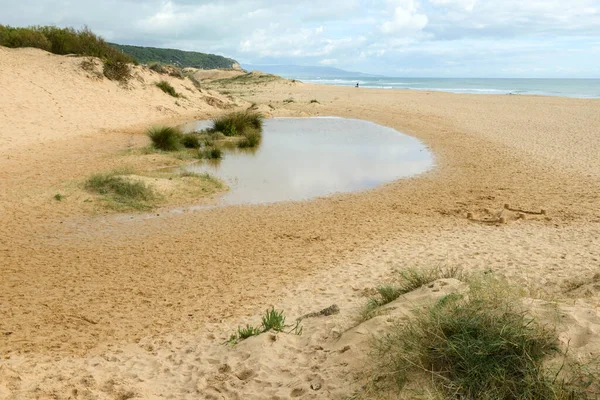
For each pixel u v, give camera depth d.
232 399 3.74
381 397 3.27
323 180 13.30
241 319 5.57
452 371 3.27
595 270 6.30
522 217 9.65
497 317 3.51
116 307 6.06
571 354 3.13
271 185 12.76
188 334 5.26
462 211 10.38
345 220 9.92
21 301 6.21
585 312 3.66
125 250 8.27
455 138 19.69
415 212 10.40
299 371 3.96
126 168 13.52
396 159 15.96
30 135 17.25
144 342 5.11
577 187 12.12
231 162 15.58
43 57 25.48
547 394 2.91
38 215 9.98
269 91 49.25
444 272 6.38
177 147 17.23
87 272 7.27
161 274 7.21
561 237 8.30
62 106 21.17
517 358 3.17
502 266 6.77
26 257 7.86
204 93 32.44
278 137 20.72
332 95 42.50
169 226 9.61
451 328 3.56
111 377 4.19
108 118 21.89
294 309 5.76
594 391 2.86
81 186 11.73
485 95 42.72
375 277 6.72
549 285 5.80
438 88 83.44
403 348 3.54
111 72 26.38
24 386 3.89
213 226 9.62
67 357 4.74
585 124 22.86
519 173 13.79
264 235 9.07
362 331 4.18
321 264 7.52
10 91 20.45
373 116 27.50
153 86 28.25
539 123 23.50
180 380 4.18
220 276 7.12
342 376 3.68
